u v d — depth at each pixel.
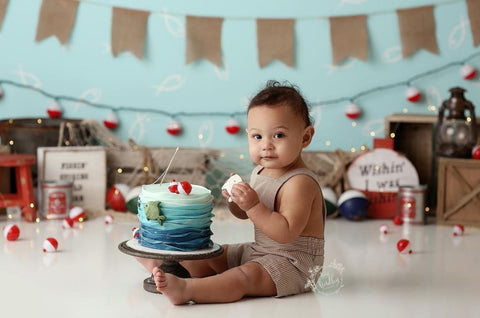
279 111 1.93
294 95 1.97
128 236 2.76
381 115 3.46
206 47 3.41
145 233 1.92
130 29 3.38
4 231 2.65
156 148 3.37
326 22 3.42
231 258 2.08
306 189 1.94
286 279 1.95
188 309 1.83
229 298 1.90
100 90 3.43
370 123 3.47
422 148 3.43
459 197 3.09
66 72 3.40
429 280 2.17
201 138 3.32
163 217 1.88
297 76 3.45
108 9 3.38
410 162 3.28
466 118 3.13
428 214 3.38
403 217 3.15
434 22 3.41
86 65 3.41
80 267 2.25
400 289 2.06
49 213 3.07
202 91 3.45
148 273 2.20
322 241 2.04
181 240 1.89
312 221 1.99
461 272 2.28
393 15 3.41
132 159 3.33
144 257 1.84
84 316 1.76
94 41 3.40
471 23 3.40
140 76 3.43
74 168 3.23
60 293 1.96
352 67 3.44
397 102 3.46
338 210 3.27
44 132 3.28
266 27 3.40
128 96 3.44
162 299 1.92
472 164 3.05
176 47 3.42
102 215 3.17
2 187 3.18
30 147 3.26
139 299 1.92
